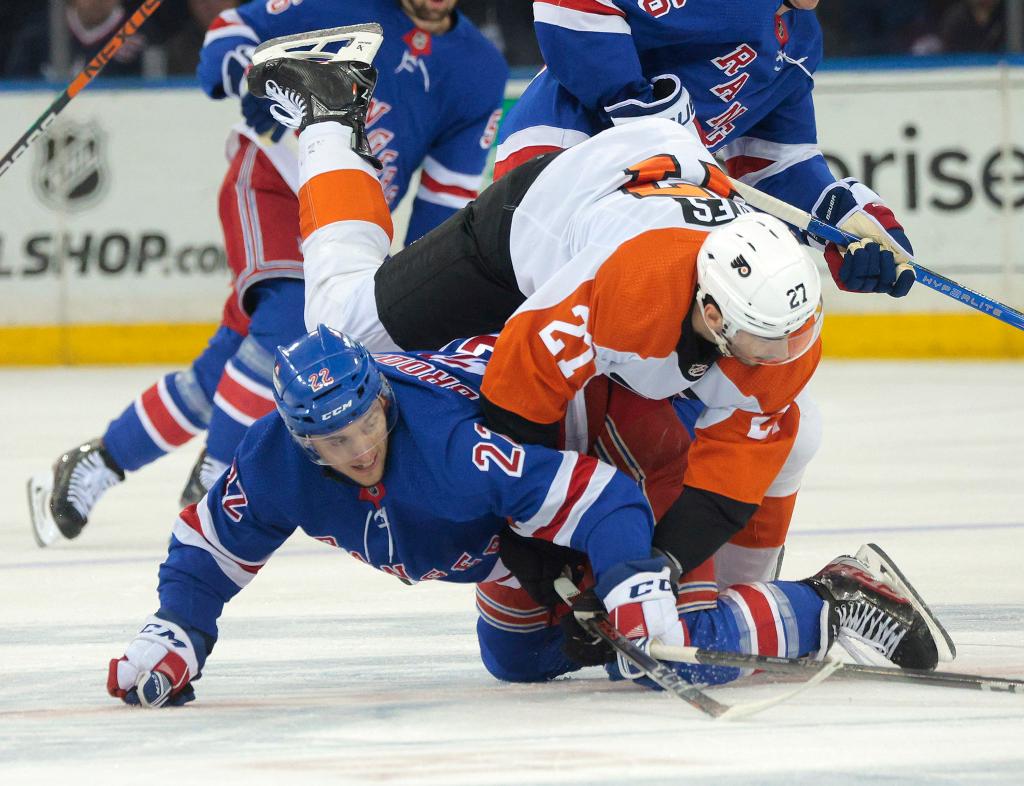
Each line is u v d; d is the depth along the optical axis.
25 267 33.16
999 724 7.66
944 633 9.15
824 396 26.50
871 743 7.32
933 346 31.91
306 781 6.88
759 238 8.27
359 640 10.83
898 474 18.67
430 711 8.38
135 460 16.02
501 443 8.47
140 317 33.03
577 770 6.94
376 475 8.54
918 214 31.66
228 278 32.78
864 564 9.26
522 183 10.07
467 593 12.58
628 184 9.30
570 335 8.58
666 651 8.27
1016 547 13.86
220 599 8.99
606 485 8.50
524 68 32.47
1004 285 31.56
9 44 32.81
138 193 32.78
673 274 8.48
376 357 9.20
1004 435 21.69
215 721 8.25
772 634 8.79
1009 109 31.28
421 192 16.27
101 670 9.95
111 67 32.91
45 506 15.70
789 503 9.88
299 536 15.91
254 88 12.28
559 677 9.77
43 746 7.77
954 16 32.25
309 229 11.54
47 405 26.75
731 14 11.76
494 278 10.23
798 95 12.84
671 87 11.76
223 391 15.48
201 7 32.69
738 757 7.10
